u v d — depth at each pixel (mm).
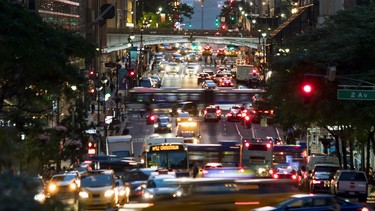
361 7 107562
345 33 103562
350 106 97438
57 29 82312
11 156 29234
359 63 98938
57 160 109125
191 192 51625
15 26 72125
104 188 77375
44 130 95250
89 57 85438
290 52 114938
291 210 52500
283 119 119375
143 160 109750
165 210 52312
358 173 93438
